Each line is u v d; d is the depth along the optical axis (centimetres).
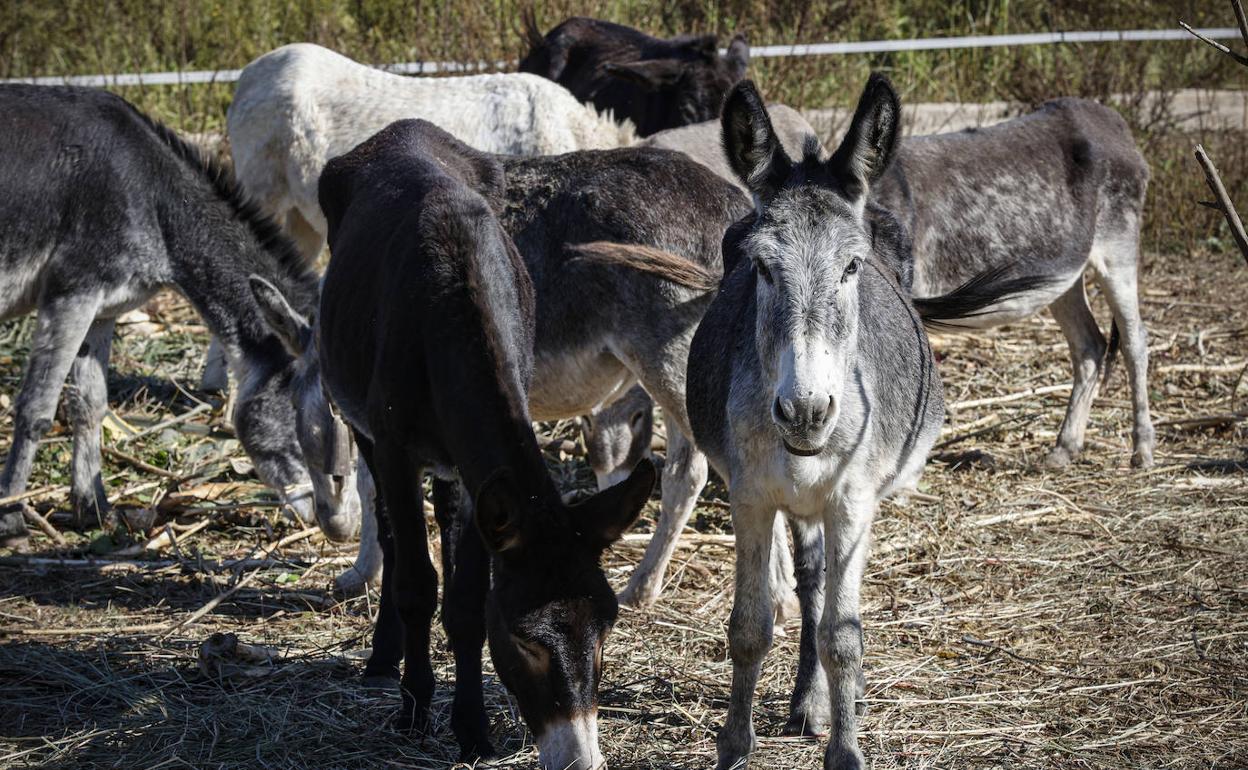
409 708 505
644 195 627
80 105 718
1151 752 496
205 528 752
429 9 1628
